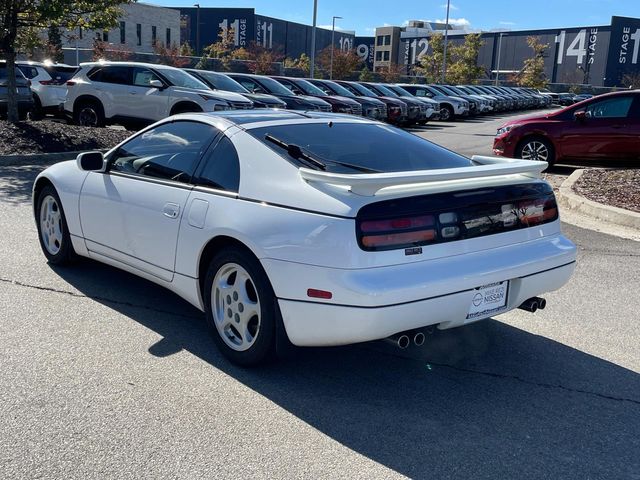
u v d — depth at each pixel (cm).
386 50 10000
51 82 1925
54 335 451
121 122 1577
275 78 2225
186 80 1558
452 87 3888
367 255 350
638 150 1228
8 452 314
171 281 457
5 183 979
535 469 318
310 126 460
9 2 1261
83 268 598
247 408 365
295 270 366
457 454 328
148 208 466
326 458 320
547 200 429
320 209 363
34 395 368
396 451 328
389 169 422
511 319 521
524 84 7456
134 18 6328
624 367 438
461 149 1811
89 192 527
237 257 399
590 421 366
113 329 466
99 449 319
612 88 7494
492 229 394
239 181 412
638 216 823
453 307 373
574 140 1273
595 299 568
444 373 421
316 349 452
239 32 8269
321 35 9706
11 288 538
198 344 448
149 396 373
